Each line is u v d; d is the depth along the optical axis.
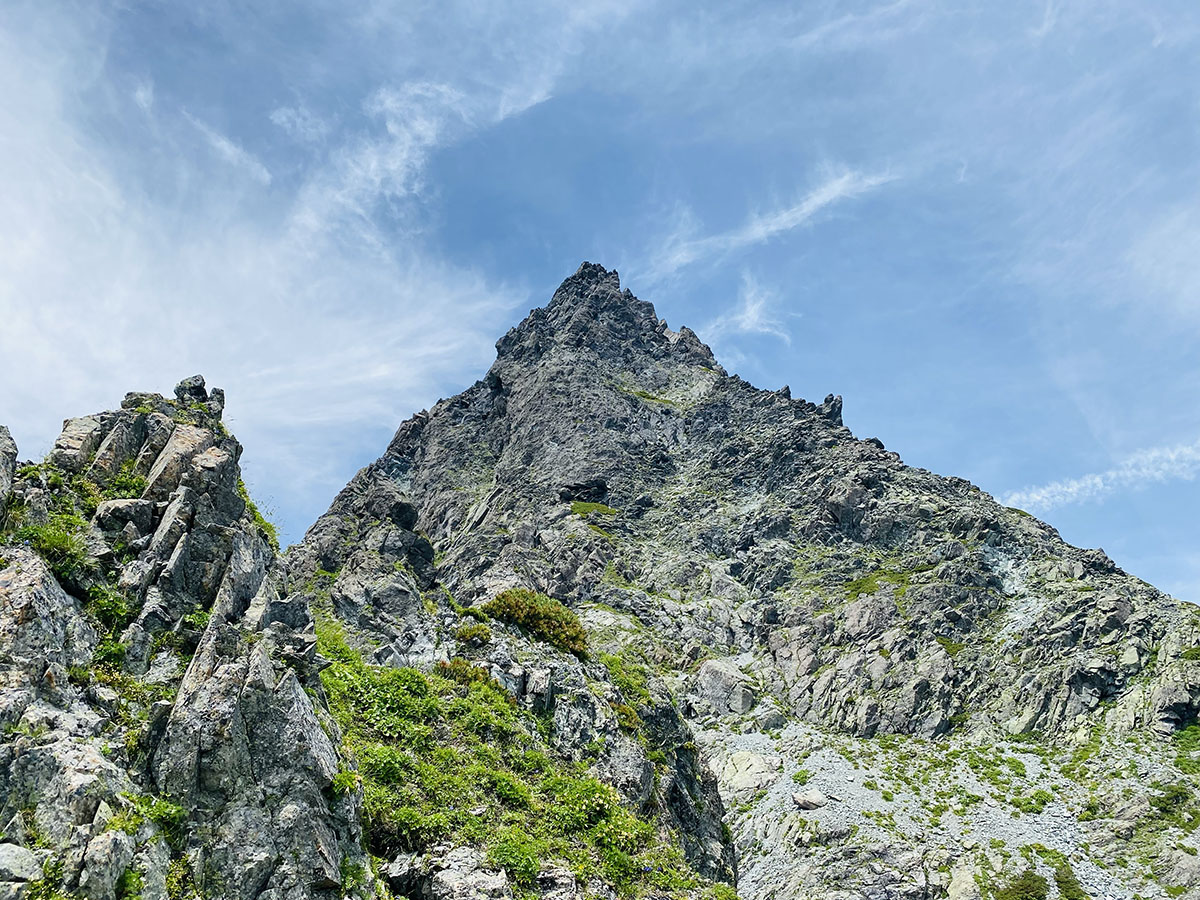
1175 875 62.53
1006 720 84.75
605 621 104.12
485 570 116.38
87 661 22.44
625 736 43.12
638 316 196.38
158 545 26.23
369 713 34.16
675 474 144.38
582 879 30.55
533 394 163.50
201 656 23.39
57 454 28.08
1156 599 94.62
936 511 116.06
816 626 100.88
